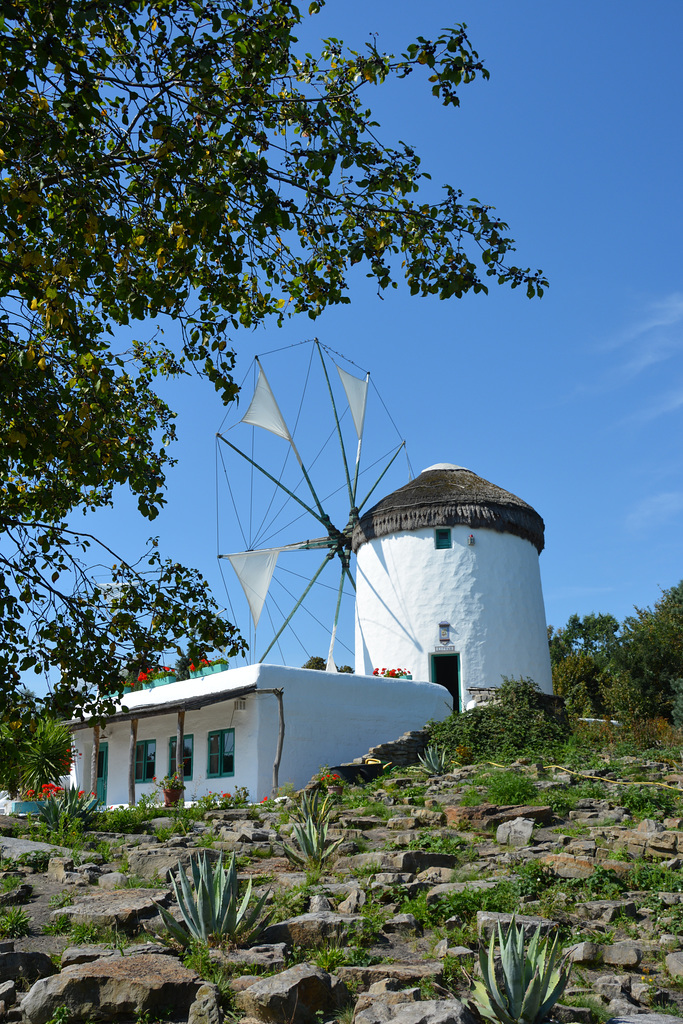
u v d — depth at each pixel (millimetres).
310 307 9453
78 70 6500
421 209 8164
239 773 20656
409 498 29922
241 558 32281
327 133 7586
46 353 8680
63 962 7547
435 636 28047
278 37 7516
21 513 8547
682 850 11180
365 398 35750
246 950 7742
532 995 6402
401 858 10766
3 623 6828
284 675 20953
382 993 6715
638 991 7266
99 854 12117
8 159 7199
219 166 7523
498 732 21312
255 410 33906
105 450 8234
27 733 7695
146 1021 6457
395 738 22984
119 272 8391
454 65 7508
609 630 56562
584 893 9844
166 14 7543
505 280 8383
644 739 22594
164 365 10906
